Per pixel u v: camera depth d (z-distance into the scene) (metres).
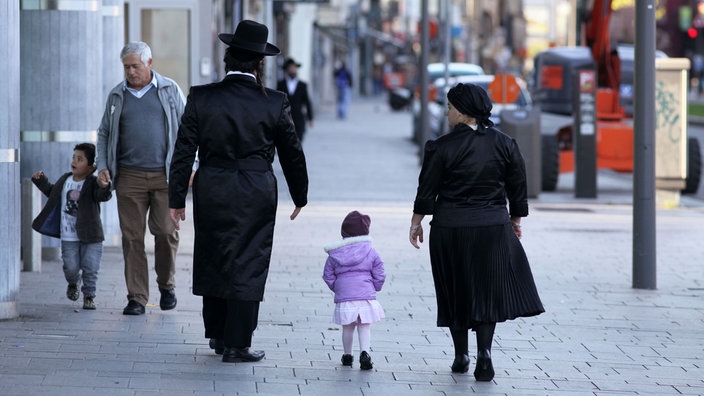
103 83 27.42
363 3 176.12
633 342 18.41
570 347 17.88
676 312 21.00
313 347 17.02
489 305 15.15
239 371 15.27
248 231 15.35
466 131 15.45
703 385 15.62
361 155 57.94
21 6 24.19
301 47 98.69
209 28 38.62
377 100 155.38
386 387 14.80
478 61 184.50
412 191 40.78
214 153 15.40
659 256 27.84
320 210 34.94
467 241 15.27
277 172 48.00
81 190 18.80
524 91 60.53
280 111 15.48
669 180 38.59
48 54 24.22
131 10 36.66
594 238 30.41
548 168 42.78
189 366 15.43
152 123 18.44
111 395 13.77
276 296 21.17
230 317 15.53
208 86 15.49
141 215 18.64
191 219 32.19
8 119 17.64
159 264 19.02
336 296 15.64
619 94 47.97
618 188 45.44
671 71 38.09
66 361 15.43
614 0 50.28
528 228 32.31
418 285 22.81
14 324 17.80
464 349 15.70
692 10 167.25
